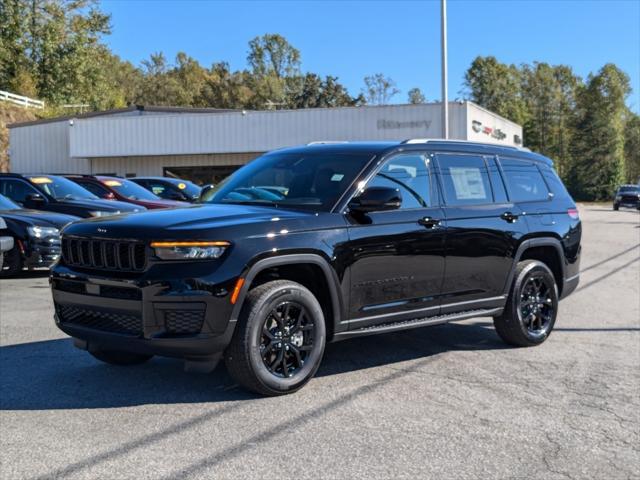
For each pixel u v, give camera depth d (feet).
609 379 17.92
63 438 13.28
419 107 102.83
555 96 314.96
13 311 26.48
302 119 107.86
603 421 14.69
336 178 17.47
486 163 20.81
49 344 21.06
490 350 21.04
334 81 317.22
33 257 35.12
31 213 36.88
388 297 17.47
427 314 18.49
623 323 25.57
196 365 14.97
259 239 15.11
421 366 18.97
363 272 16.81
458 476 11.77
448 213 18.83
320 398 15.88
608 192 266.57
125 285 14.62
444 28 70.33
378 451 12.79
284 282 15.64
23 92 186.91
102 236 15.26
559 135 317.01
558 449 13.08
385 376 17.89
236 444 13.03
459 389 16.83
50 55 198.39
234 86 376.48
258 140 110.11
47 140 123.95
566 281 22.90
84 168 122.11
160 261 14.49
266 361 15.57
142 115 121.08
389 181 17.85
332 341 16.88
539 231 21.40
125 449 12.74
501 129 131.03
